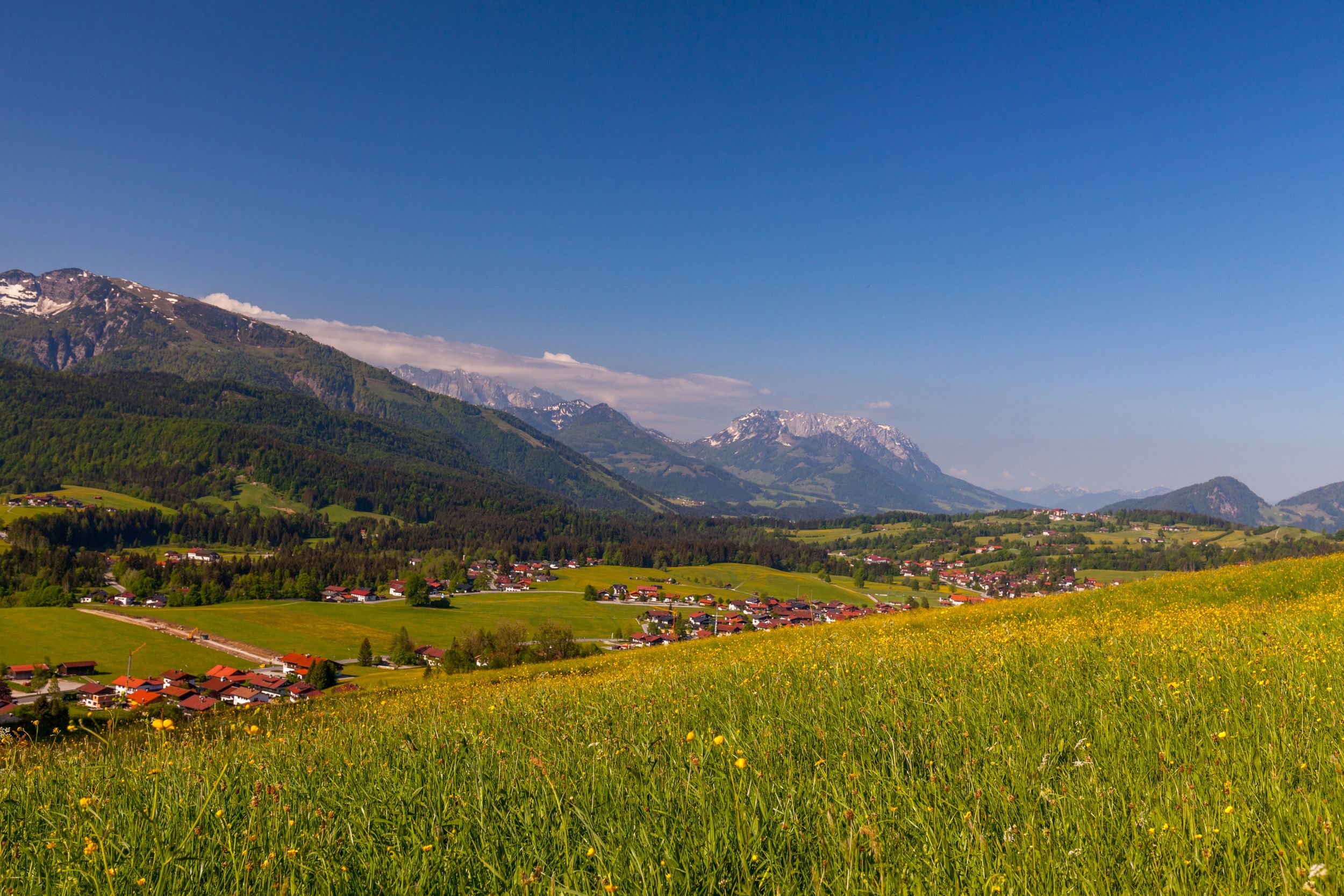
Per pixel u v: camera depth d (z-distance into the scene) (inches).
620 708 341.1
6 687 2488.9
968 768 183.3
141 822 178.7
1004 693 276.2
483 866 148.2
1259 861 131.6
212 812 185.8
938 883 130.6
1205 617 639.1
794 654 578.6
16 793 217.6
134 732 298.7
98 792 213.0
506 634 3193.9
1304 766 169.2
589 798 184.9
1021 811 160.7
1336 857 123.6
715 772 200.7
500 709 373.7
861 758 208.8
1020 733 217.9
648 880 135.6
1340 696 233.8
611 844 155.3
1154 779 176.6
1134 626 565.9
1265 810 149.6
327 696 868.6
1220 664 299.1
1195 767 176.7
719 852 145.6
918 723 243.3
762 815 162.7
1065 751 203.5
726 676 415.5
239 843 164.1
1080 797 163.9
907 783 184.1
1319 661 297.0
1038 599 1208.2
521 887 138.5
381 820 179.3
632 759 224.1
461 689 879.7
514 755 236.1
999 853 138.6
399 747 276.1
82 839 167.3
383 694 880.9
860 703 283.9
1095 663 330.3
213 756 262.7
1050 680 298.8
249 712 460.8
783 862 144.9
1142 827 146.3
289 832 170.2
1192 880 127.8
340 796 205.9
